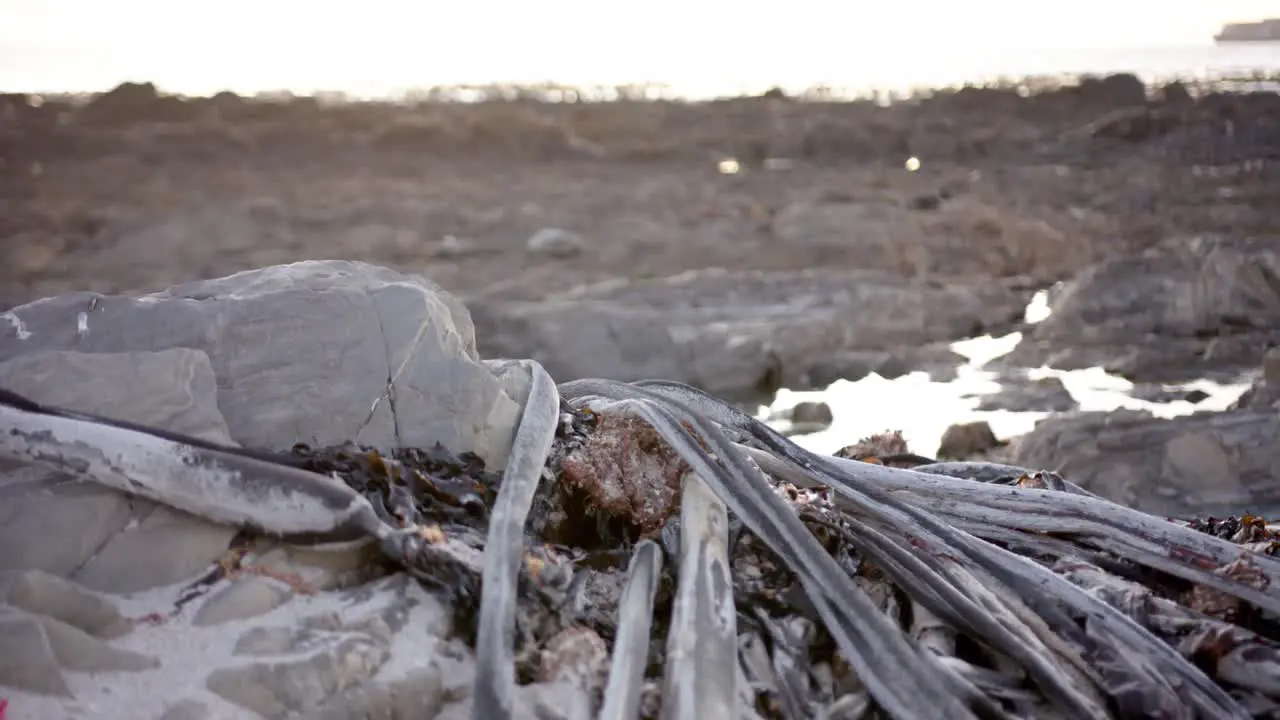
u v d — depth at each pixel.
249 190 26.12
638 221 21.47
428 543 3.28
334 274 4.14
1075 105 40.75
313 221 21.91
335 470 3.51
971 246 18.19
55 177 27.98
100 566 3.22
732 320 13.09
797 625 3.42
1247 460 7.82
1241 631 3.49
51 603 3.02
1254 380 10.62
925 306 13.95
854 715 3.21
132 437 3.30
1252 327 12.58
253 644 3.04
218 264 17.86
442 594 3.28
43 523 3.22
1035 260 17.17
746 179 27.64
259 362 3.77
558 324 12.36
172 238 19.89
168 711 2.82
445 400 3.85
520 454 3.58
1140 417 9.04
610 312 12.96
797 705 3.21
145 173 28.73
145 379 3.52
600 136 35.69
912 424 9.62
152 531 3.30
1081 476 7.87
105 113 38.38
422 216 22.39
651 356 11.39
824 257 17.66
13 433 3.32
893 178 27.25
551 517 3.70
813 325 12.43
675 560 3.58
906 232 19.20
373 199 24.62
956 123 37.25
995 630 3.34
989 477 4.73
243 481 3.29
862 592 3.49
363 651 3.04
